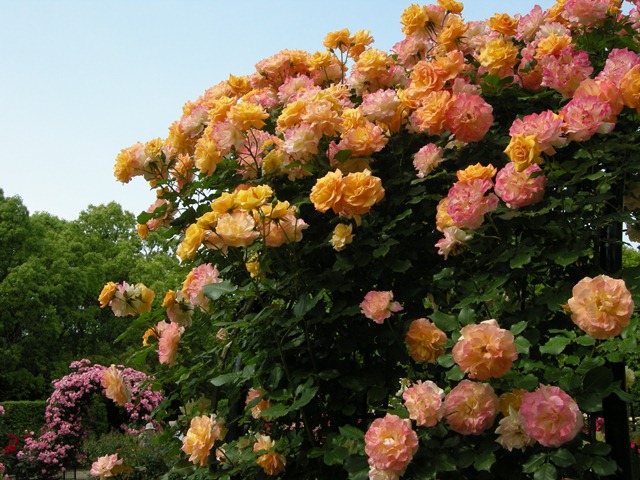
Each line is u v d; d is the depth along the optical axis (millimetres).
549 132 1893
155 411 2768
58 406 9625
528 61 2588
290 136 2330
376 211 2385
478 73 2688
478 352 1735
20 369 21500
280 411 2037
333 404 2258
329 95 2420
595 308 1647
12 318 21469
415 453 1815
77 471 10648
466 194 1990
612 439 2150
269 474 2260
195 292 2475
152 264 25094
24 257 22125
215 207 2047
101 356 23688
